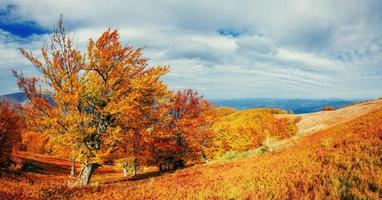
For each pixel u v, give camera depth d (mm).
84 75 14680
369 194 5770
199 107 32812
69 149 15039
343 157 8609
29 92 13812
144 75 15602
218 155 50281
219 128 53094
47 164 46406
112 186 12070
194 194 8773
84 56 14273
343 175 7191
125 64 15016
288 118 100250
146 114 16250
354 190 6168
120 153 15969
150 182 12789
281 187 7477
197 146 33219
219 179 11234
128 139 15672
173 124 29391
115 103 14508
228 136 54188
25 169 33906
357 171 7117
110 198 9430
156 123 17266
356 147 9211
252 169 11398
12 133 23797
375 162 7520
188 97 32094
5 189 9398
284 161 11039
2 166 25375
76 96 13492
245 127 60750
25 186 10633
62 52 14016
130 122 15492
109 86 14648
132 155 16078
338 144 10953
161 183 12344
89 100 14656
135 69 15625
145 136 15938
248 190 8102
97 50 14273
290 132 79938
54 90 14266
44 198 8773
